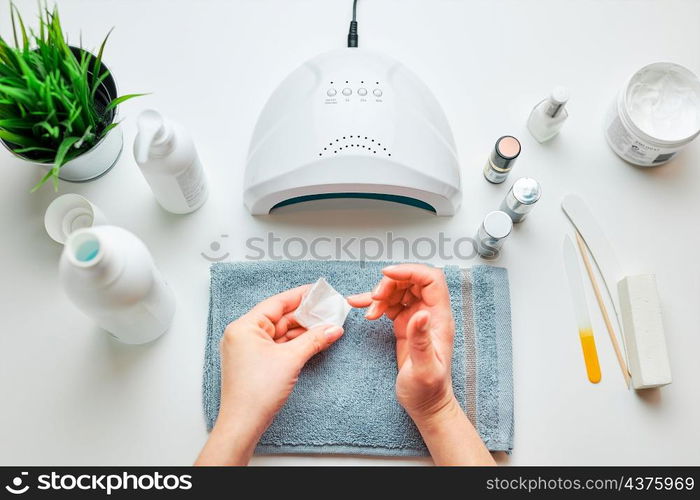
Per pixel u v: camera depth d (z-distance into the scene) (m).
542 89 0.74
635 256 0.70
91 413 0.65
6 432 0.64
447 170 0.65
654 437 0.66
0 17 0.71
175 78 0.72
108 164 0.69
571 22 0.75
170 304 0.64
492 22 0.75
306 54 0.74
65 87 0.57
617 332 0.68
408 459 0.65
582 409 0.67
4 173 0.68
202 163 0.71
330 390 0.65
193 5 0.74
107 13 0.73
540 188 0.69
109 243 0.49
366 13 0.75
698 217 0.71
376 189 0.63
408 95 0.66
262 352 0.60
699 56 0.75
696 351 0.68
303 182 0.62
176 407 0.65
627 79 0.71
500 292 0.68
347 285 0.68
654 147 0.67
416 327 0.50
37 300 0.66
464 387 0.66
